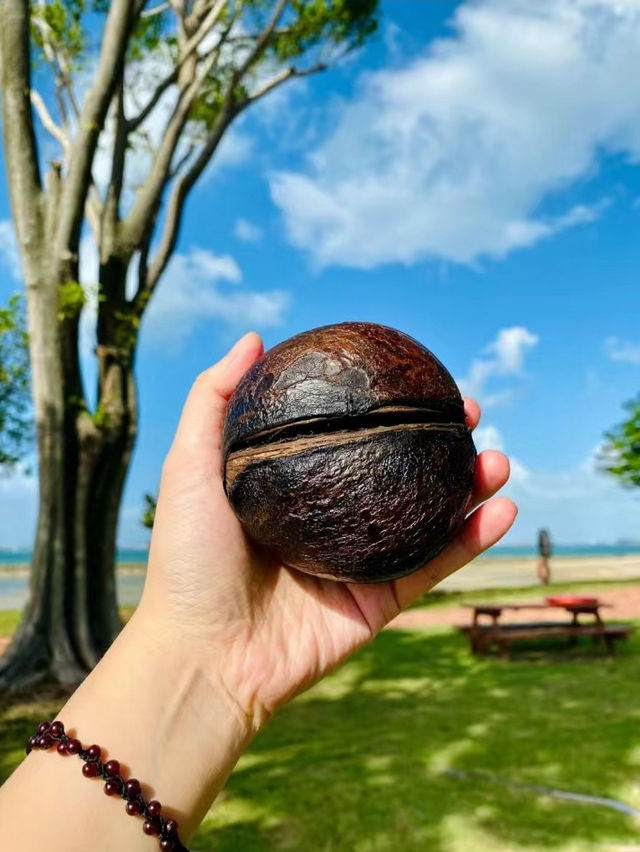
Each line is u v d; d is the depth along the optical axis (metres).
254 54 11.12
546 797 4.95
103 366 10.23
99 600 9.80
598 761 5.59
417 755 5.86
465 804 4.85
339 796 5.05
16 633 9.23
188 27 11.38
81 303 9.33
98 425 9.72
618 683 8.27
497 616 10.10
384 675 8.91
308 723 6.88
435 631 12.03
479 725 6.67
